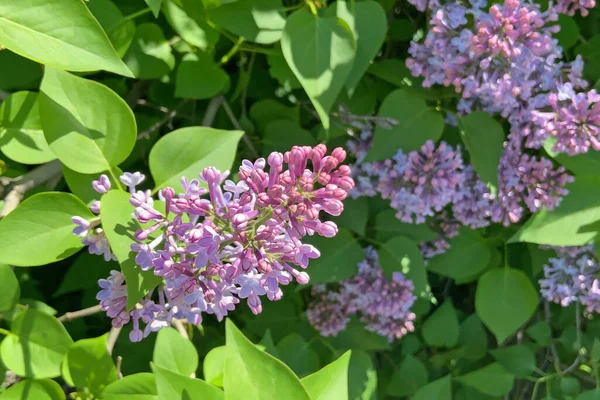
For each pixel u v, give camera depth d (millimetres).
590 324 840
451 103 730
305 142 753
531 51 645
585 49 743
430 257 790
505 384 815
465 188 725
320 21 615
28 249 526
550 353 865
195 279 496
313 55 609
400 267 746
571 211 686
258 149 763
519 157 702
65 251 533
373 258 767
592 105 672
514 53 631
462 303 911
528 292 771
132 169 770
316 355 785
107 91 544
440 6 662
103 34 508
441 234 784
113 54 511
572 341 834
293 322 814
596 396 780
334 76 609
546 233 685
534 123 683
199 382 519
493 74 657
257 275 494
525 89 663
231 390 494
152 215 503
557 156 686
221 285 500
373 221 777
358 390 783
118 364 579
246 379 496
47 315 572
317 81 606
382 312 757
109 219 507
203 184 563
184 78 668
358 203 750
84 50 507
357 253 749
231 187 507
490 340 902
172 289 505
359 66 634
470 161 726
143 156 746
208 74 675
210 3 625
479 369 833
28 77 646
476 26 645
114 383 560
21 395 563
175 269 493
